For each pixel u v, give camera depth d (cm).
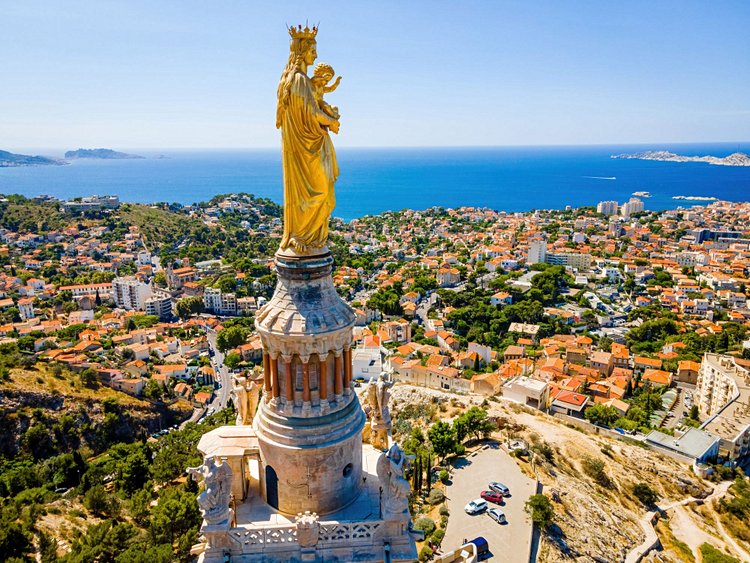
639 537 8775
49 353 18162
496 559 6862
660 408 15175
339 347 2455
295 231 2441
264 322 2434
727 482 11275
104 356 19138
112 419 14662
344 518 2477
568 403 13738
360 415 2616
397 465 2333
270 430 2444
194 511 6762
